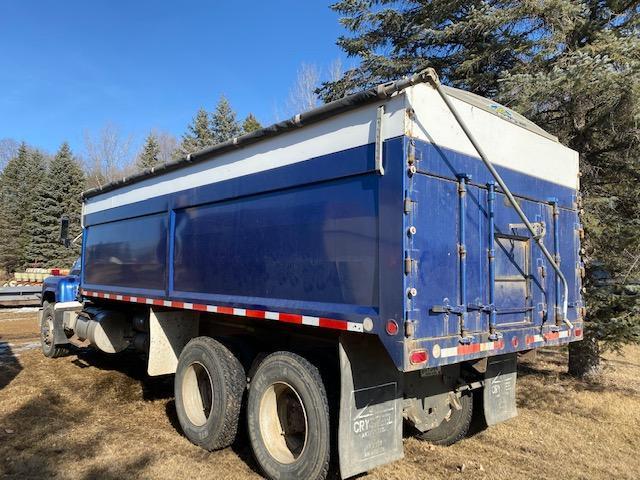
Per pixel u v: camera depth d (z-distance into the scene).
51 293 9.41
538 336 4.55
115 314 7.62
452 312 3.58
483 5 8.25
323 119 3.93
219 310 4.89
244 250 4.67
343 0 10.63
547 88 6.59
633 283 6.88
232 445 4.91
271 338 4.90
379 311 3.38
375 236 3.47
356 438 3.65
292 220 4.17
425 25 9.52
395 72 10.55
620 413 6.09
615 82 6.11
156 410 6.00
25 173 49.47
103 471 4.18
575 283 5.25
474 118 4.10
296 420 4.18
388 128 3.46
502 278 4.22
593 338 7.37
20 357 9.12
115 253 7.25
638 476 4.39
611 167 7.68
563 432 5.46
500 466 4.52
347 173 3.70
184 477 4.11
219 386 4.69
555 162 5.14
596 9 7.72
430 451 4.85
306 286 3.98
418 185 3.43
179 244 5.68
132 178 6.58
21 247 43.50
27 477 4.07
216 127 44.28
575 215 5.38
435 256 3.50
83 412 5.84
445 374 4.57
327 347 4.24
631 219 7.14
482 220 4.04
